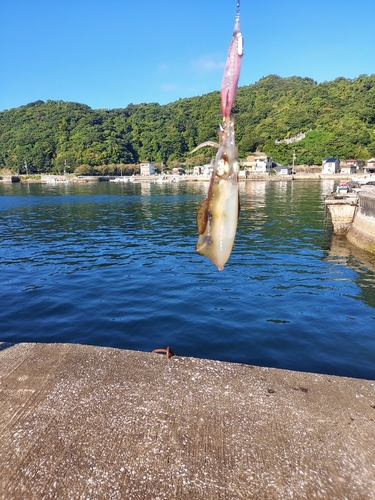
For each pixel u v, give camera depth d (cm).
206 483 247
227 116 169
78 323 753
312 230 2056
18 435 292
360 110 10519
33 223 2558
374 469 260
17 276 1143
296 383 365
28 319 779
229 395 343
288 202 3834
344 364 593
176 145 12719
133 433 293
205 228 185
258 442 284
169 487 244
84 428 299
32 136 12325
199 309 831
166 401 334
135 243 1738
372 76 12912
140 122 13900
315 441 286
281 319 776
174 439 287
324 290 991
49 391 349
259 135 10838
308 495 239
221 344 654
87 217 2902
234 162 174
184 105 14212
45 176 11000
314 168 9531
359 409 326
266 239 1797
